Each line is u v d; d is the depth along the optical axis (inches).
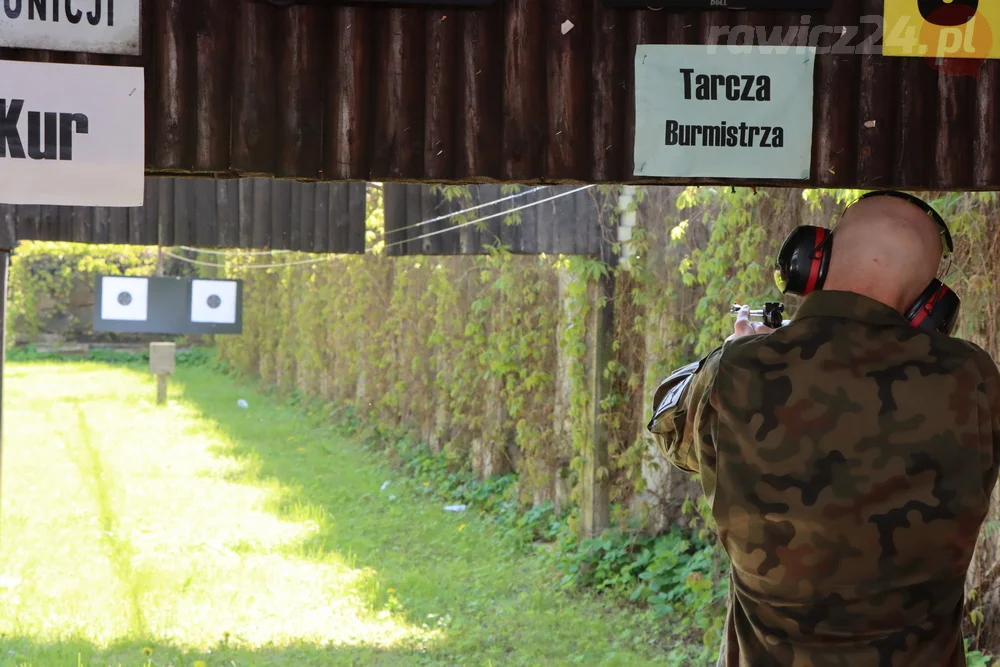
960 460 70.9
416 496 480.1
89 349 1392.7
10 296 1362.0
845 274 76.3
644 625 291.3
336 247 381.7
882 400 71.3
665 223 329.1
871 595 70.1
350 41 133.3
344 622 290.8
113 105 125.6
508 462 459.8
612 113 135.9
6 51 124.6
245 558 362.0
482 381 469.7
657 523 336.5
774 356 73.9
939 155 138.3
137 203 126.0
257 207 371.6
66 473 524.4
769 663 71.7
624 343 343.9
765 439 72.1
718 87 134.5
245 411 824.3
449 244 358.3
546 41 135.3
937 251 77.9
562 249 344.5
